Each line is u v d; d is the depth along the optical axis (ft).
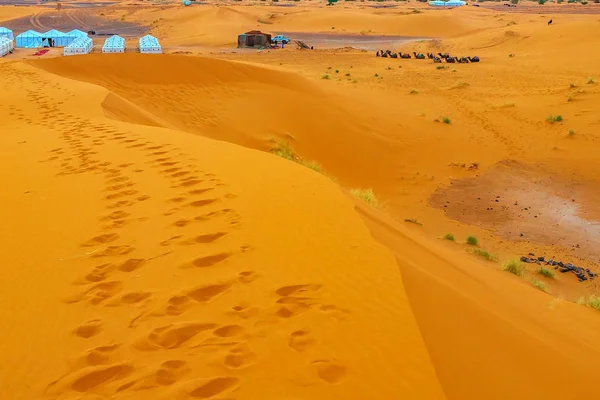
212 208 21.54
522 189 66.13
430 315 14.49
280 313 13.75
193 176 26.03
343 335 12.81
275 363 11.71
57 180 26.55
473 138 86.69
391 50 235.81
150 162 29.07
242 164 28.19
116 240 18.67
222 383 11.03
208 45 239.71
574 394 13.58
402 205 60.64
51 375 11.46
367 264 16.76
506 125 93.56
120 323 13.43
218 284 15.26
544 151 79.82
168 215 20.94
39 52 195.93
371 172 71.77
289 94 89.92
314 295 14.69
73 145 34.37
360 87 124.57
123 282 15.58
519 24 285.64
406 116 95.14
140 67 84.84
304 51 221.66
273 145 71.46
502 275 33.12
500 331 15.48
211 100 81.51
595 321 26.25
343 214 21.16
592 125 88.38
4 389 11.06
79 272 16.30
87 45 191.93
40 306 14.35
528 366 14.02
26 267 16.78
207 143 33.94
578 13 386.93
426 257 23.67
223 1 553.64
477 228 53.78
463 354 13.14
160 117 71.10
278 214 20.83
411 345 12.58
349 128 83.05
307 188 24.20
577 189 65.41
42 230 19.89
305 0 583.99
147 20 354.13
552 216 57.41
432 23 309.42
